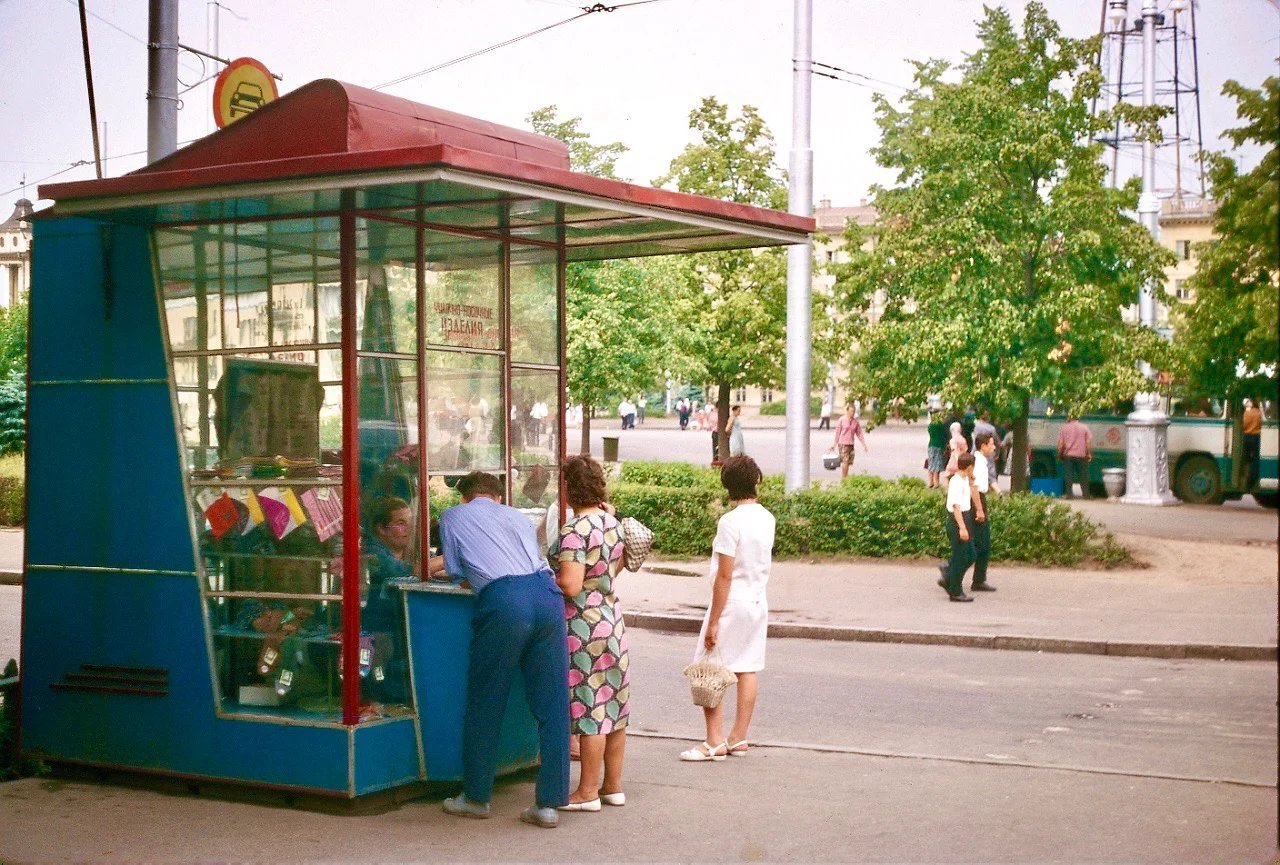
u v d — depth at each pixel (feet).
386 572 22.13
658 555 61.26
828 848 19.95
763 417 244.22
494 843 19.98
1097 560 57.06
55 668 23.57
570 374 109.81
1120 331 69.36
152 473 22.82
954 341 67.10
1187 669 38.45
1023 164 68.80
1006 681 36.27
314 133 21.29
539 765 23.97
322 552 21.58
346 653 21.13
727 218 24.07
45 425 23.72
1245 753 27.35
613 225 24.25
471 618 21.81
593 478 22.34
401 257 22.45
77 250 23.50
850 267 74.69
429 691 22.04
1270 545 62.69
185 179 20.16
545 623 21.06
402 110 22.07
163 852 19.21
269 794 21.95
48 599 23.67
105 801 22.04
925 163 70.13
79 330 23.47
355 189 19.52
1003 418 70.33
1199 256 68.49
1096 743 28.35
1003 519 57.88
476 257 24.03
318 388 21.58
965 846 20.11
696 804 22.62
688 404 214.28
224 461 22.34
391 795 21.93
